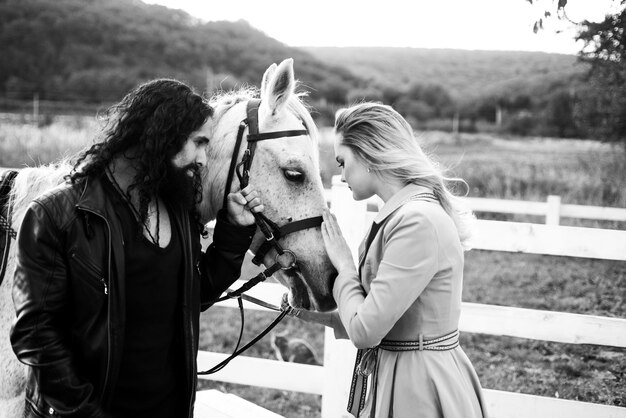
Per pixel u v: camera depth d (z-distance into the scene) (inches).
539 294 278.8
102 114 82.6
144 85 79.1
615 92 296.2
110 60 2020.2
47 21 2102.6
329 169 613.6
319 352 238.1
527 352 217.8
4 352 90.2
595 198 469.1
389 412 80.6
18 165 639.1
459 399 77.9
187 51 2193.7
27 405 76.9
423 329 79.7
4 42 1985.7
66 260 71.9
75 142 724.7
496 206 347.6
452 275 79.6
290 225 93.7
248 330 265.7
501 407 132.0
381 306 76.3
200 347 242.8
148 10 2488.9
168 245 78.1
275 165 93.7
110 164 76.9
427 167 84.4
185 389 80.7
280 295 151.8
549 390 181.0
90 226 72.4
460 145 1023.0
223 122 97.6
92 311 72.2
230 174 94.9
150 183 74.6
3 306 91.0
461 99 1755.7
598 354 209.9
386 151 83.4
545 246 144.6
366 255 84.7
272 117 94.3
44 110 1186.0
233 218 93.1
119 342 72.5
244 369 150.7
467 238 88.7
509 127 1254.9
